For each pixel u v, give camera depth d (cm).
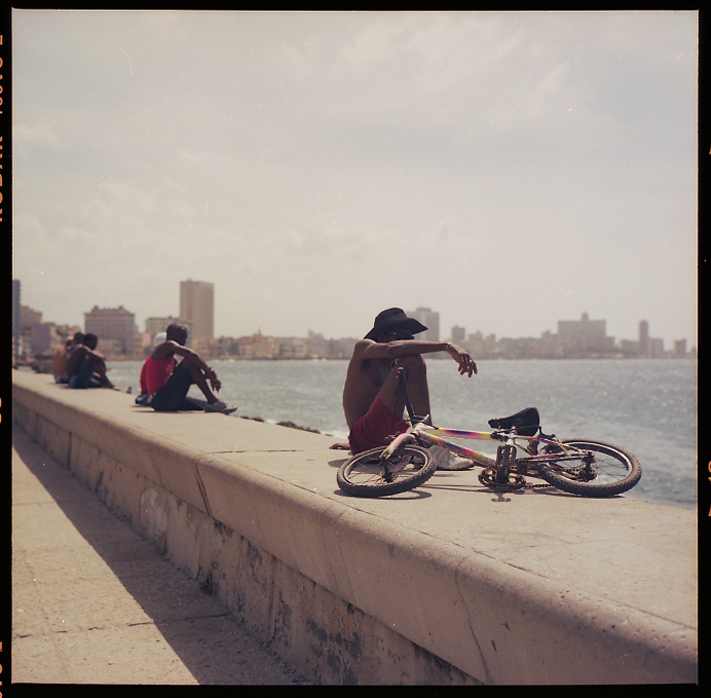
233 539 383
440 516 244
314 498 277
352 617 265
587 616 156
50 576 436
